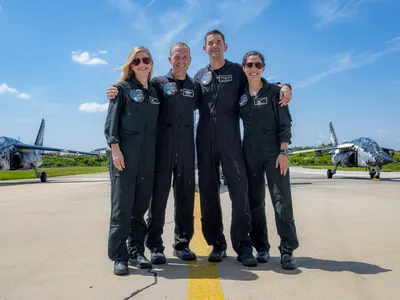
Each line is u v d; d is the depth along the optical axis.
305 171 36.41
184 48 3.73
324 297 2.67
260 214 3.90
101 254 4.10
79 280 3.16
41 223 6.28
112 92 3.52
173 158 3.79
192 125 3.86
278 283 3.01
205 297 2.70
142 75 3.58
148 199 3.68
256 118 3.70
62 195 11.87
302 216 6.82
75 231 5.52
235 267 3.54
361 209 7.79
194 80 3.96
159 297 2.72
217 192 3.89
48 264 3.68
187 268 3.53
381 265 3.54
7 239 4.94
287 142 3.63
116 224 3.43
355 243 4.52
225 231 5.59
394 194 11.28
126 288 2.93
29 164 21.80
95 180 22.88
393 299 2.63
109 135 3.48
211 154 3.80
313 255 3.95
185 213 3.91
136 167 3.51
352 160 20.55
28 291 2.89
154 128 3.65
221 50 3.80
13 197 11.39
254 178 3.82
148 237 3.85
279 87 3.72
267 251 3.88
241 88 3.84
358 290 2.82
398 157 45.81
